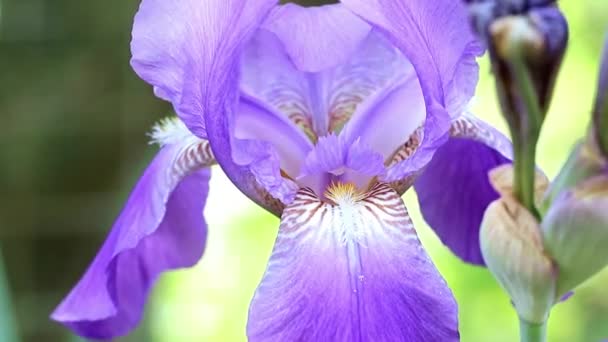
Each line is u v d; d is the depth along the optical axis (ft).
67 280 3.13
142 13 1.42
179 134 1.55
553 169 3.44
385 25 1.35
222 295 3.36
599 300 3.30
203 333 3.31
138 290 1.63
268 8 1.34
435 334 1.33
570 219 1.31
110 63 3.07
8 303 1.87
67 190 3.11
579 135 3.47
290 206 1.41
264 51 1.52
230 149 1.38
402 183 1.44
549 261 1.32
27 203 3.09
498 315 3.01
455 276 3.07
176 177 1.52
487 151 1.62
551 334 3.23
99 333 1.60
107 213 3.11
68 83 3.09
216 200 3.48
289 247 1.37
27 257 3.11
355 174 1.44
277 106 1.54
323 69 1.49
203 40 1.39
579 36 3.61
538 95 1.26
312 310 1.33
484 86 2.96
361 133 1.48
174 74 1.42
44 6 3.08
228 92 1.36
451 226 1.66
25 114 3.09
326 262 1.36
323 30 1.48
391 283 1.35
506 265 1.34
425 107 1.42
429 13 1.38
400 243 1.38
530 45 1.23
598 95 1.28
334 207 1.41
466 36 1.39
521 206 1.33
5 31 3.08
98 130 3.08
